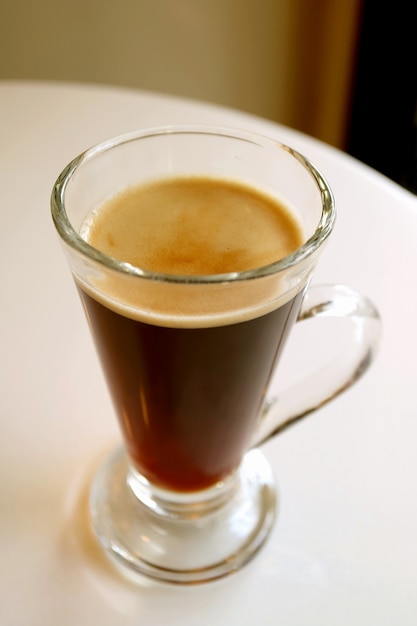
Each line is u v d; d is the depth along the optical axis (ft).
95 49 2.39
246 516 0.96
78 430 1.03
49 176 1.42
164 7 2.36
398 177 2.74
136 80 2.53
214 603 0.88
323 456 1.02
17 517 0.94
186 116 1.57
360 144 2.86
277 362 0.89
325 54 2.69
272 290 0.73
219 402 0.82
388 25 2.49
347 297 0.94
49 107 1.57
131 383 0.82
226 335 0.75
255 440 0.97
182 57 2.51
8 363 1.10
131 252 0.83
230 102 2.72
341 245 1.32
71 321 1.17
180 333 0.74
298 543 0.94
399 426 1.06
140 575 0.90
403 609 0.88
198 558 0.92
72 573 0.90
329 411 1.07
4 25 2.25
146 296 0.72
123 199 0.89
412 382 1.12
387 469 1.01
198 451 0.89
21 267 1.25
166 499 0.96
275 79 2.72
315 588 0.90
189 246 0.83
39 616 0.86
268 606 0.88
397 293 1.24
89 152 0.83
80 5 2.27
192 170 0.92
